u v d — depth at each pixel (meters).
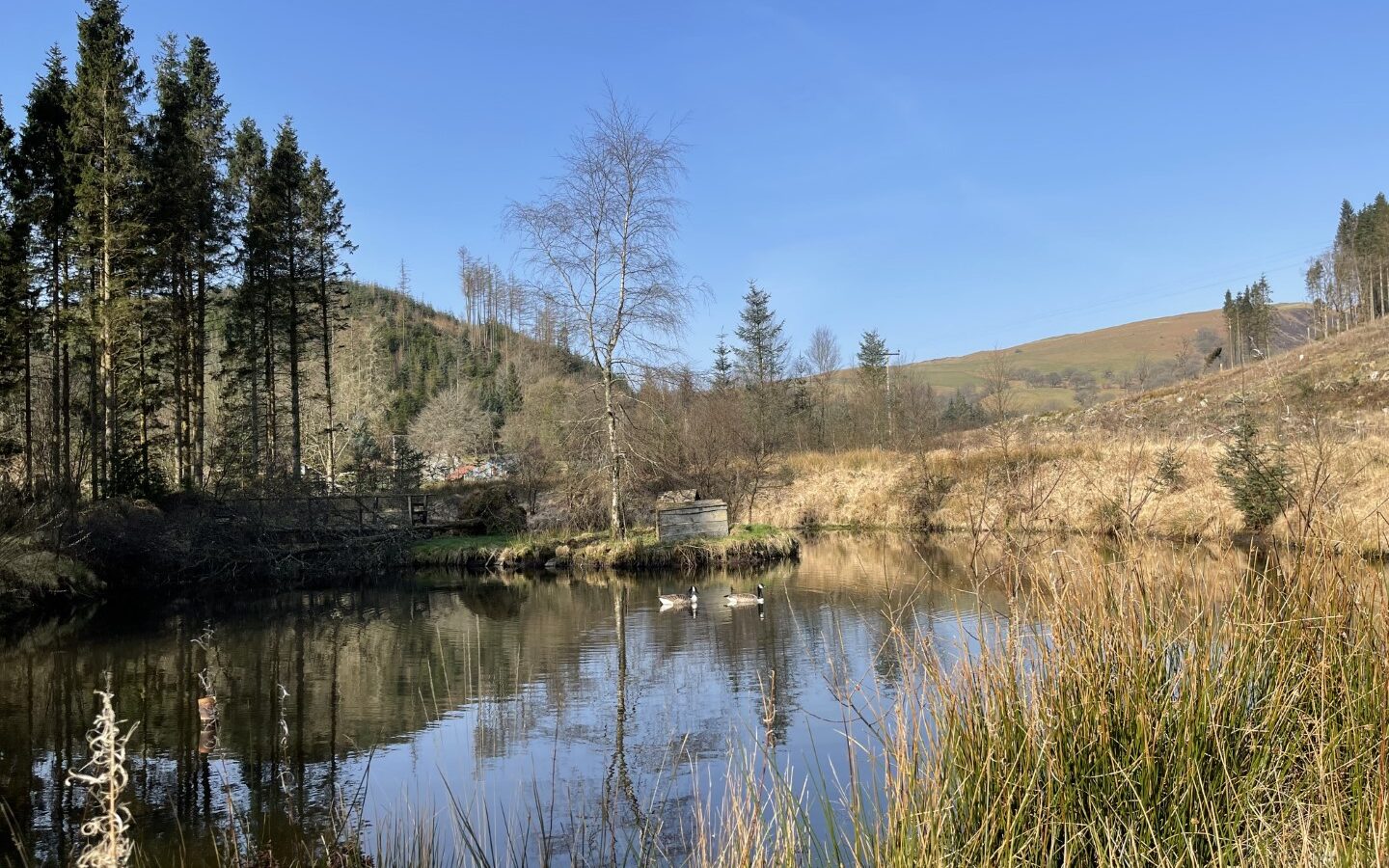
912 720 4.69
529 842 6.27
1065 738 4.41
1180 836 4.02
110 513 21.72
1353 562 4.82
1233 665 4.68
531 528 28.08
